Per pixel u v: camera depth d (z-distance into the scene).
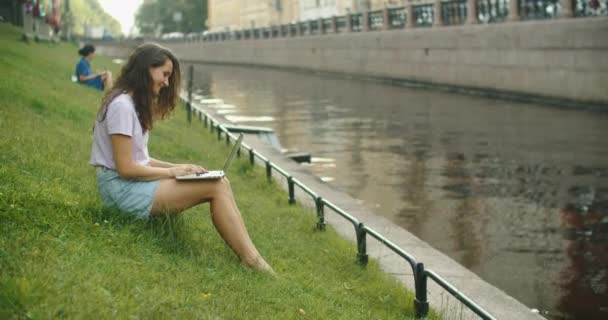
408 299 5.89
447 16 36.31
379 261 7.23
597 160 15.19
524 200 11.78
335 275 6.25
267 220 7.86
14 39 28.19
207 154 12.50
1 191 4.70
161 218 5.09
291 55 60.62
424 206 11.48
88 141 9.36
